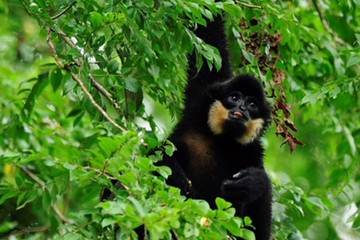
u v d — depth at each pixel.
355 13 16.64
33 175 14.19
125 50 12.07
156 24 11.27
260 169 12.42
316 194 14.27
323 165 20.39
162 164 11.62
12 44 19.08
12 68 18.98
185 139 13.42
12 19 19.06
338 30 17.38
